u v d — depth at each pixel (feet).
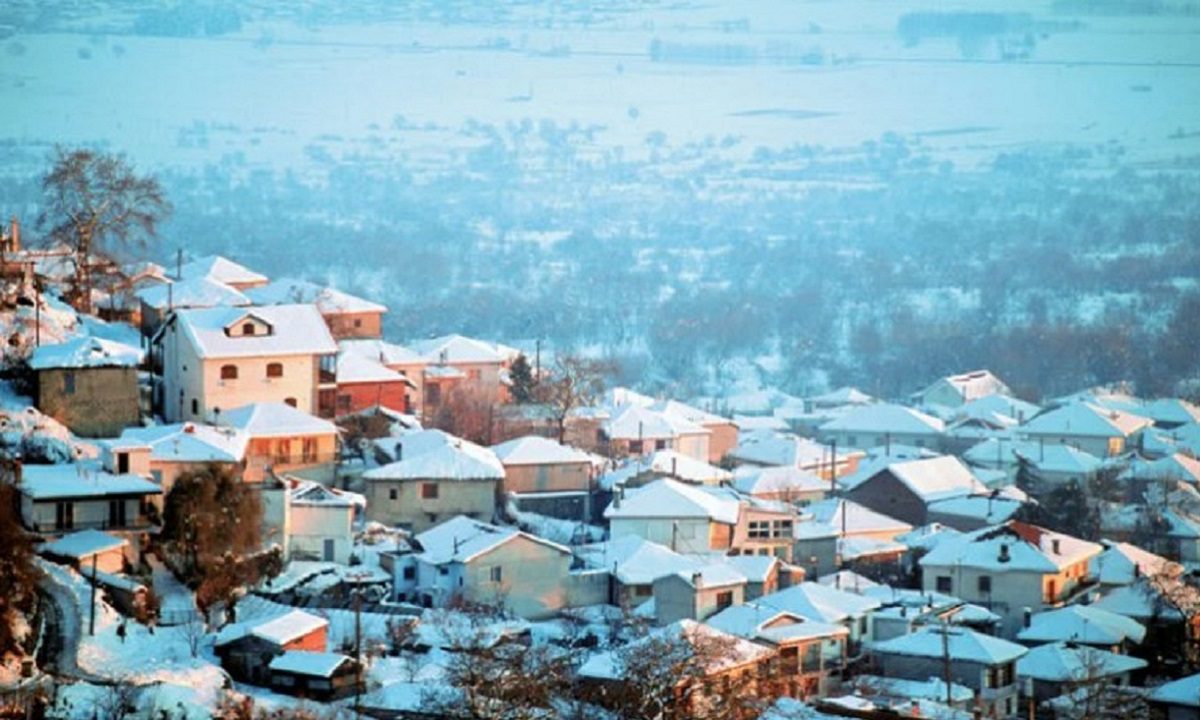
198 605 344.08
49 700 287.89
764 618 370.94
